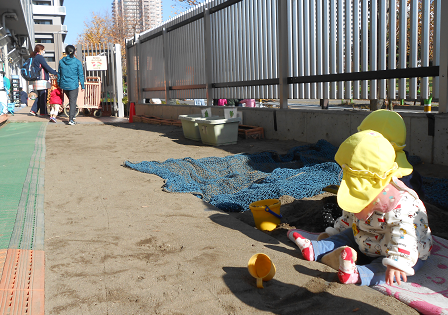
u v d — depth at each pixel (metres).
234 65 10.01
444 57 5.55
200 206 4.00
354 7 6.88
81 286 2.33
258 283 2.31
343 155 2.43
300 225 3.53
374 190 2.30
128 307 2.12
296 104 28.11
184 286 2.34
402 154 2.77
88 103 15.36
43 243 2.99
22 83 33.47
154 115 14.45
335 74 7.30
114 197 4.30
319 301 2.18
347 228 2.87
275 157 6.34
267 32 8.80
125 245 2.98
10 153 6.82
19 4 21.97
